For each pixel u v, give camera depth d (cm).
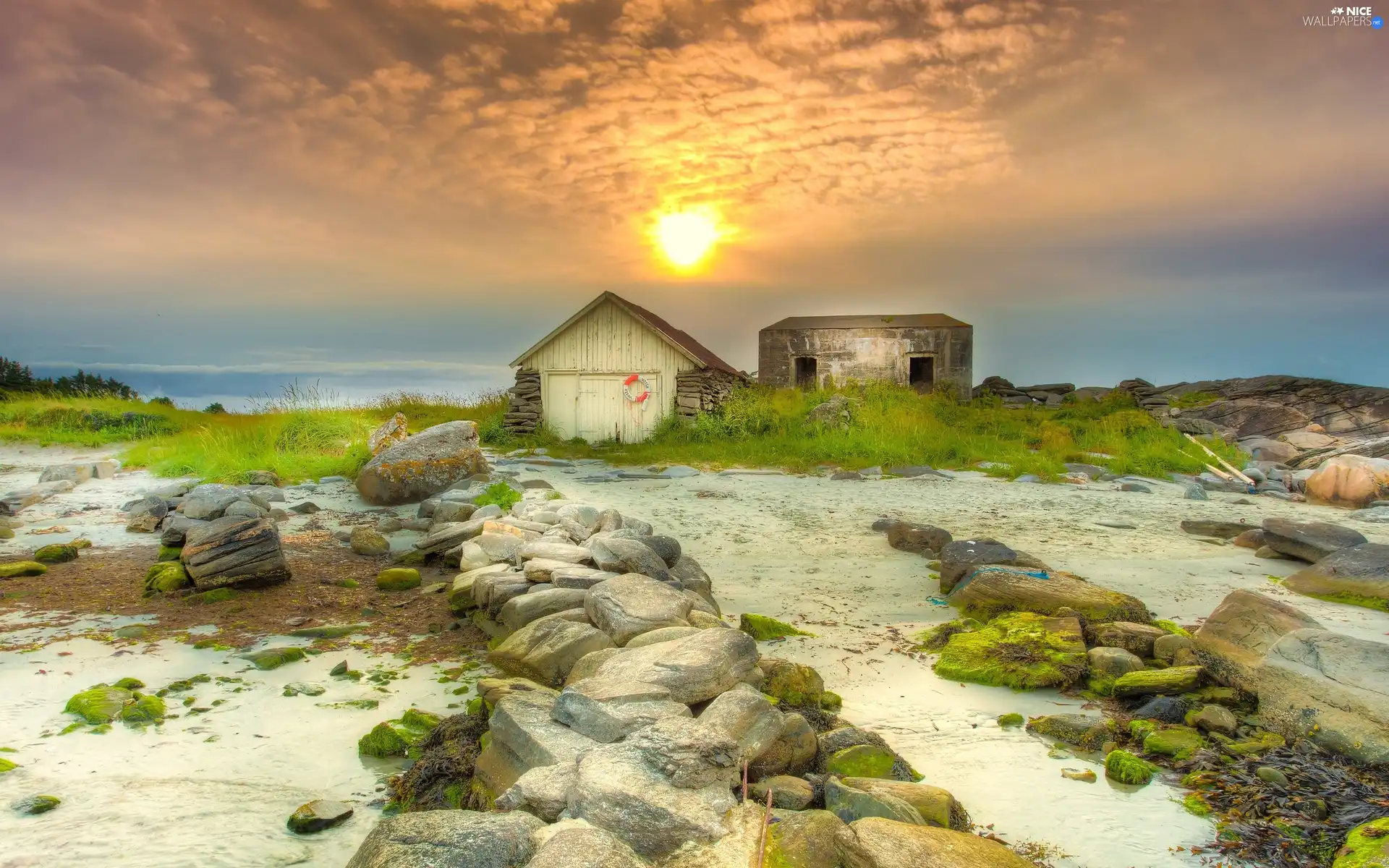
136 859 297
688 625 519
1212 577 755
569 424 2105
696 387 2014
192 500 877
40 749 387
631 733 349
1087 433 2019
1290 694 425
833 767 375
